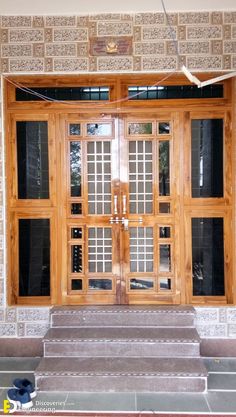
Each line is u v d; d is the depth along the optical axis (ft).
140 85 12.19
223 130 12.10
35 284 12.34
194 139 12.19
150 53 11.91
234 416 8.77
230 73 11.39
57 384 9.86
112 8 11.64
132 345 10.62
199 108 12.05
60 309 11.72
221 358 11.70
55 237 12.28
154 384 9.82
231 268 12.09
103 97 12.23
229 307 11.84
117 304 12.25
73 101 12.21
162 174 12.30
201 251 12.23
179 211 12.23
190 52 11.89
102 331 11.12
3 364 11.43
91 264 12.41
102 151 12.36
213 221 12.21
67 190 12.32
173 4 11.43
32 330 11.97
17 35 11.99
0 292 11.98
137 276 12.31
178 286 12.21
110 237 12.38
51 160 12.26
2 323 11.98
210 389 9.95
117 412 8.95
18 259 12.32
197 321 11.87
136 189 12.37
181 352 10.58
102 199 12.41
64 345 10.67
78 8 11.62
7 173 12.16
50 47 11.98
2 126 11.96
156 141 12.24
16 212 12.28
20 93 12.27
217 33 11.84
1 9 11.63
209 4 11.47
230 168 12.06
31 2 11.21
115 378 9.84
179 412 8.94
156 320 11.46
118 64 11.92
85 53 11.96
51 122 12.23
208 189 12.19
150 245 12.36
